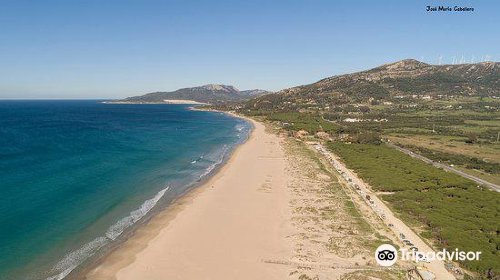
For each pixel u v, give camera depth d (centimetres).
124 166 6856
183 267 3075
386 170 6688
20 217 3928
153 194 5191
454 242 3569
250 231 3869
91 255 3234
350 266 3084
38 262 3039
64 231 3684
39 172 5938
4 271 2850
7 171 5875
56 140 9781
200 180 6156
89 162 6994
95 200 4709
